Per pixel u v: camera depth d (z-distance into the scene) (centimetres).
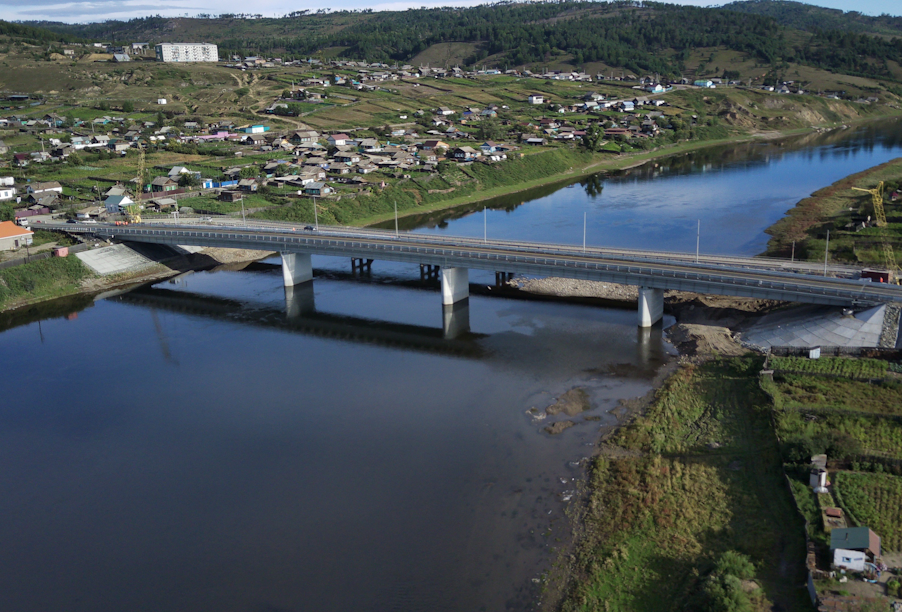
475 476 6488
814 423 6838
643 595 4875
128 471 6888
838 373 7825
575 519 5775
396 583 5147
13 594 5222
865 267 11162
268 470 6788
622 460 6562
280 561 5456
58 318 11806
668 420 7306
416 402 8112
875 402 7175
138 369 9488
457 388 8444
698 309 10525
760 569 4978
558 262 10525
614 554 5269
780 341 8869
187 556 5581
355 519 5931
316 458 6962
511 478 6425
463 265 11138
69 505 6353
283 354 9894
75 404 8425
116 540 5822
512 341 9938
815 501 5619
